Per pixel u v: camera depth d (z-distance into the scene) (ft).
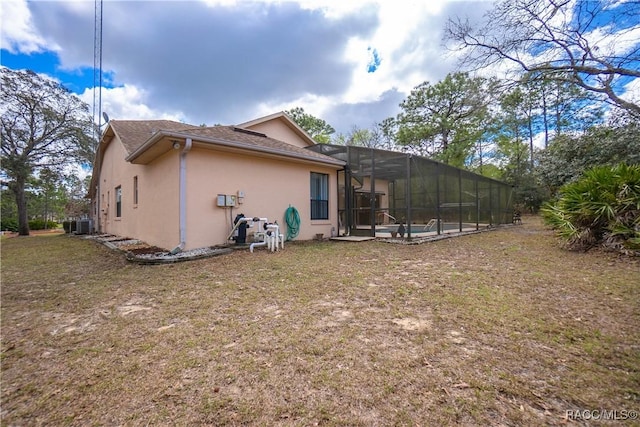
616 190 19.33
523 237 30.19
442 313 9.79
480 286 12.77
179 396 5.78
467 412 5.23
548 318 9.22
